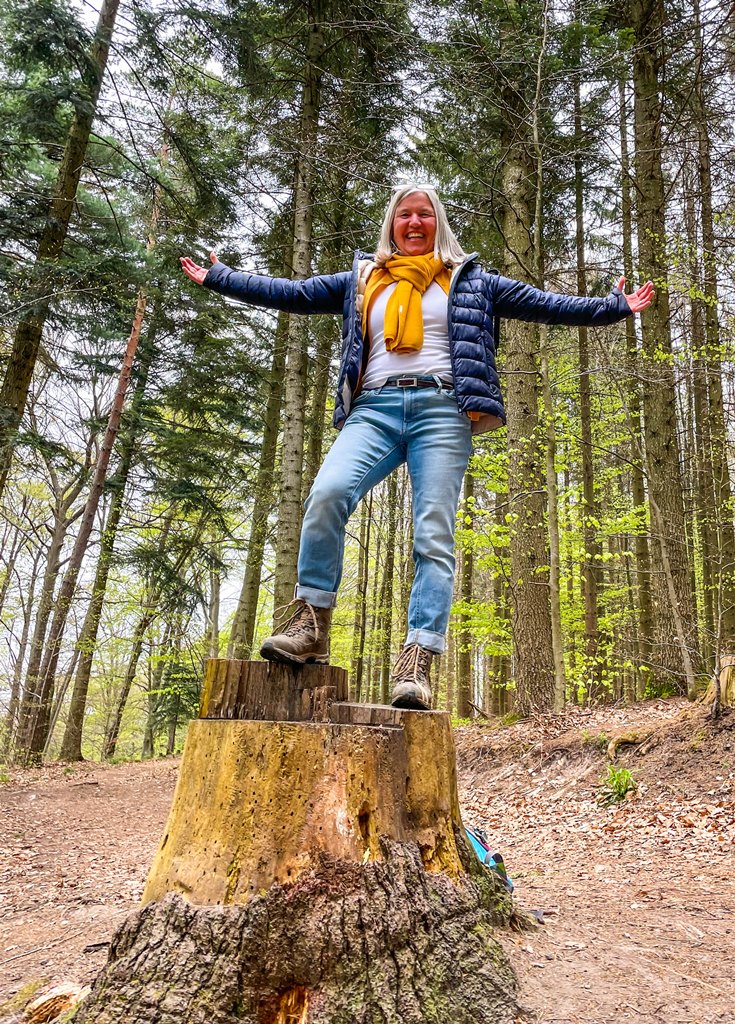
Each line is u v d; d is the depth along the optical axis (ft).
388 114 31.35
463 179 34.71
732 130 32.22
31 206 29.71
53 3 24.11
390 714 7.62
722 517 33.40
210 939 6.51
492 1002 7.00
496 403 8.62
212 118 30.91
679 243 29.09
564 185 33.96
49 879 17.16
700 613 41.78
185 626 48.34
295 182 32.81
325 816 6.86
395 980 6.50
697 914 10.98
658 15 32.71
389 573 53.72
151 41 25.95
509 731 28.86
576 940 9.46
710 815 17.49
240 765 7.10
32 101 26.96
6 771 36.37
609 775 21.61
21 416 29.32
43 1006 8.14
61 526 50.24
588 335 36.24
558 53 29.14
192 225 31.40
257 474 43.93
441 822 7.72
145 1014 6.25
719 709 21.30
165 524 50.24
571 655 41.11
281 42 30.48
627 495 50.29
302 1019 6.24
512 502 29.96
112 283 29.63
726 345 28.89
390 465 8.86
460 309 8.71
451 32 28.40
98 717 76.33
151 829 23.61
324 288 9.30
